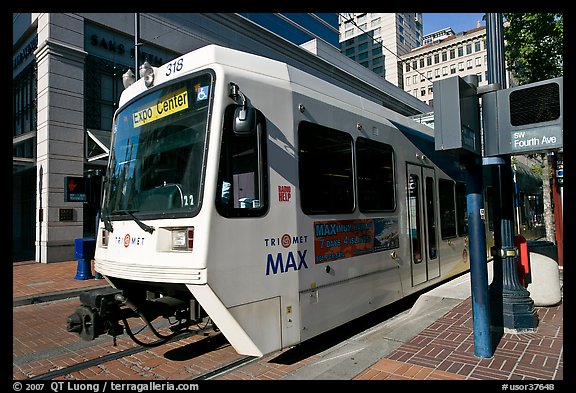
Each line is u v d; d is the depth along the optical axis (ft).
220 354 17.06
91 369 15.79
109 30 54.85
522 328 16.99
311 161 16.60
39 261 49.98
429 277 24.99
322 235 16.62
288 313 14.71
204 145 13.42
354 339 18.49
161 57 59.67
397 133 23.24
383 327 19.65
